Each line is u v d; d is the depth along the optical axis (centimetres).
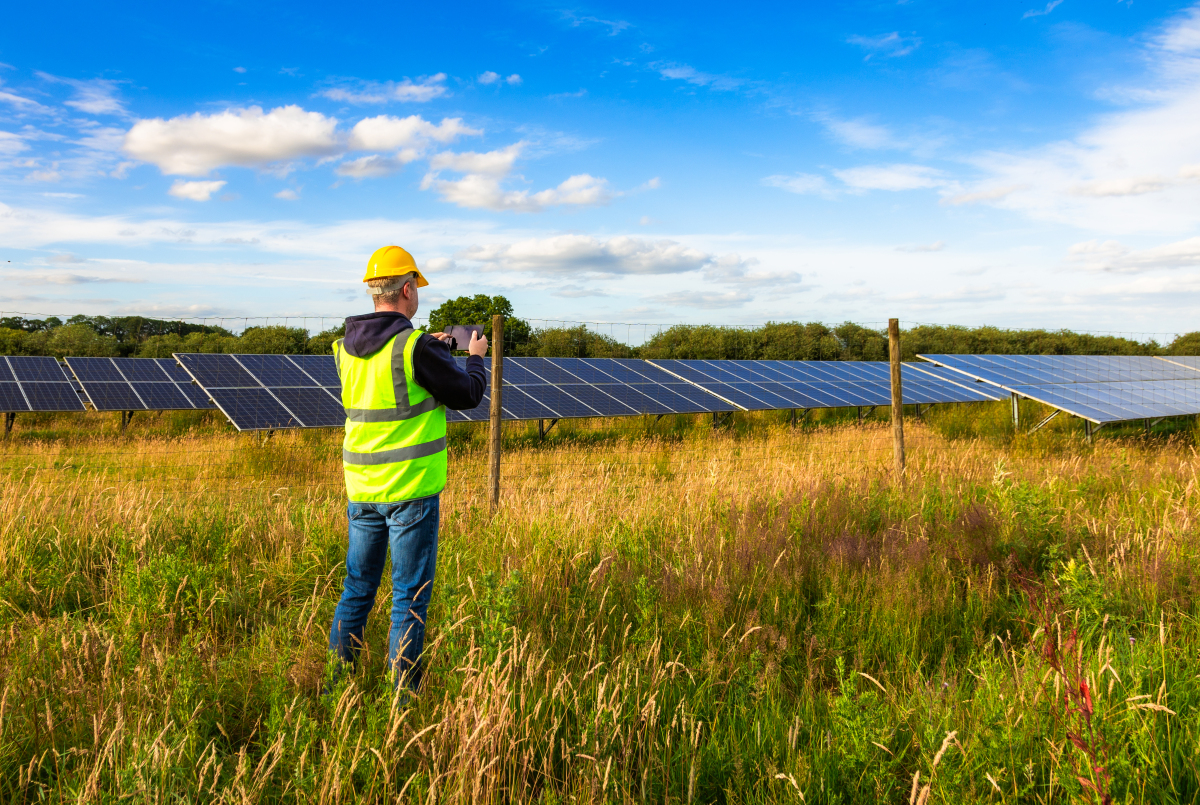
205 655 332
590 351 4603
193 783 234
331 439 1386
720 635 376
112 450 1253
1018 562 484
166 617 378
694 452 1273
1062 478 829
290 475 1034
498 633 314
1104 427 1848
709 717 304
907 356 5338
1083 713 239
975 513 565
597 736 252
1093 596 396
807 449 1380
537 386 1655
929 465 959
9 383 1559
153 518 584
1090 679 282
